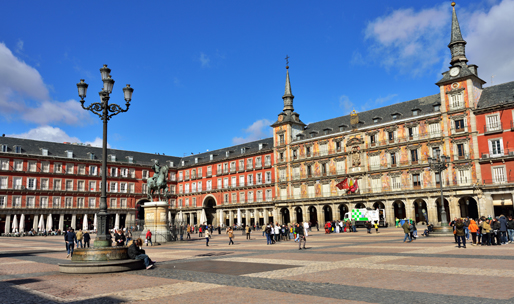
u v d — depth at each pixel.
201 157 100.56
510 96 54.03
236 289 11.47
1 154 76.06
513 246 22.52
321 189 72.50
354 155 68.31
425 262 16.22
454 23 60.03
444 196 57.09
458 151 56.97
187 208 96.62
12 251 30.55
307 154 75.56
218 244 34.38
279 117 82.12
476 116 55.59
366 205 65.81
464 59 58.28
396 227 59.53
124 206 90.44
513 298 9.23
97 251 16.36
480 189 53.75
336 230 52.06
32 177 79.50
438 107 60.09
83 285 12.86
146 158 99.38
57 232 77.94
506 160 52.06
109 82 18.56
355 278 12.70
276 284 12.08
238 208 85.31
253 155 85.12
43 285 13.09
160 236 37.41
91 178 86.94
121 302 10.06
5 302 10.36
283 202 77.00
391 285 11.30
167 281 13.28
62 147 86.69
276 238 37.22
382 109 69.75
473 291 10.14
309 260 18.47
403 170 62.25
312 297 10.03
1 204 75.06
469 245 24.27
